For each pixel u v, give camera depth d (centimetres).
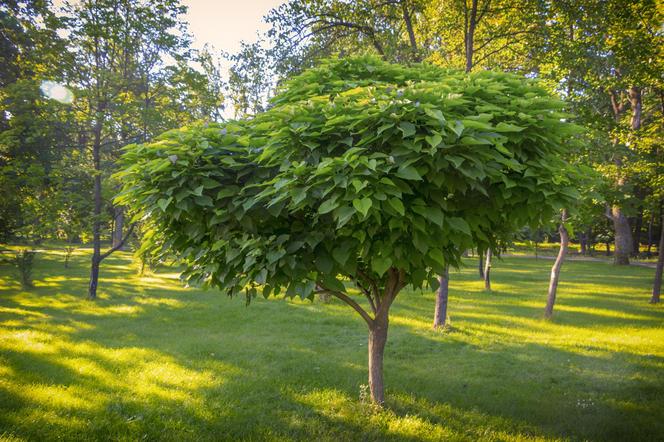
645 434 406
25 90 1242
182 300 1209
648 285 1619
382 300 455
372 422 420
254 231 335
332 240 340
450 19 1020
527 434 404
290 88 410
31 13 1374
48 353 642
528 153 319
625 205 900
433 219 280
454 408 466
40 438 374
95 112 1280
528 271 2217
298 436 393
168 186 322
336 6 1013
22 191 1405
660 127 1159
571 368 611
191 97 1416
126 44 1262
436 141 245
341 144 311
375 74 414
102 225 1290
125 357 632
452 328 857
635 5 901
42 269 1909
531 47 980
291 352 675
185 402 463
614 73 1066
